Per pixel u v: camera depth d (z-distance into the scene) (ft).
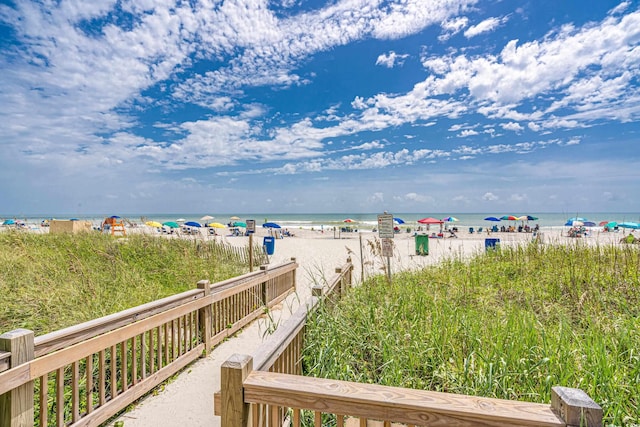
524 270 22.18
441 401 4.76
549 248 26.86
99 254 26.94
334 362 9.44
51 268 22.35
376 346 10.78
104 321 9.68
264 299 21.18
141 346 11.44
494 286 19.52
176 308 13.01
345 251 57.21
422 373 9.87
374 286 18.69
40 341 7.68
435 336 10.93
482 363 9.39
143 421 10.11
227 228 137.80
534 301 16.28
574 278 18.61
